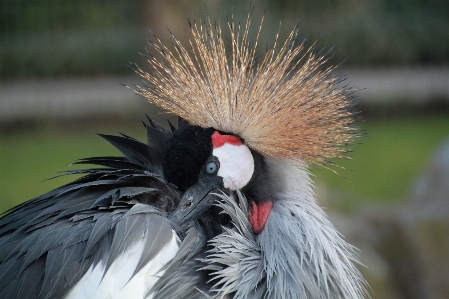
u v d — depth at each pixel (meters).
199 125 4.90
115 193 4.59
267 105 4.87
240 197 4.79
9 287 4.21
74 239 4.27
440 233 9.15
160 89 5.12
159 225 4.39
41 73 20.47
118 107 19.02
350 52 20.77
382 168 14.70
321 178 13.45
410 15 21.80
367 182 13.69
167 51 5.20
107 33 20.67
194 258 4.44
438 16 21.92
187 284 4.35
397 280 8.98
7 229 4.74
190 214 4.75
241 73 4.96
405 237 9.21
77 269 4.15
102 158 5.15
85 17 20.92
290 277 4.52
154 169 5.12
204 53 5.02
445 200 10.54
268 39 15.36
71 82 20.42
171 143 4.85
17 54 20.30
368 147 16.58
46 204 4.76
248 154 4.86
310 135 4.87
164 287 4.23
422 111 20.47
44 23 20.70
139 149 5.19
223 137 4.82
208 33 5.46
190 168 4.80
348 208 10.44
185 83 4.99
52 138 17.95
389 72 21.14
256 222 4.84
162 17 14.59
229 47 5.81
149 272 4.23
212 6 14.95
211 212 4.93
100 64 20.52
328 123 4.91
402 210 9.88
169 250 4.33
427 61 21.89
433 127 18.78
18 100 19.11
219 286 4.46
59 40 20.53
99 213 4.46
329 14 20.30
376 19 21.12
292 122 4.86
